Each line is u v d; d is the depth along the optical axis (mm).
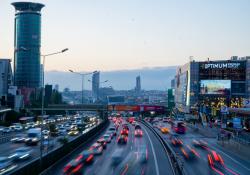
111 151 77375
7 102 193625
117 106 185375
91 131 106062
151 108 193625
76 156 68875
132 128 147750
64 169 54812
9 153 73500
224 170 58781
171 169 56906
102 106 182625
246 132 119438
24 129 130625
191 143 97812
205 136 117750
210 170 58312
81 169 55469
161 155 72688
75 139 79000
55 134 108000
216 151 82312
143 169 56594
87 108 181125
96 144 81750
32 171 47125
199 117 192250
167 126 161500
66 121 184250
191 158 70812
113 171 54312
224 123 143250
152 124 163500
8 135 110125
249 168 61375
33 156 68500
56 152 60906
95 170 54875
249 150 78688
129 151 78500
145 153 75438
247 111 114938
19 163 60594
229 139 100562
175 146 90250
